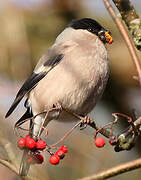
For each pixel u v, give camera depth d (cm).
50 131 1195
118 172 548
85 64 938
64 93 925
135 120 742
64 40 1011
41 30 1408
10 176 997
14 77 1247
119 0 650
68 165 1173
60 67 942
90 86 938
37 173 1005
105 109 1372
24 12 1395
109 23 1391
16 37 1326
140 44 648
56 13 1439
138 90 1359
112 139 695
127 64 1356
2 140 830
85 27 1020
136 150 1249
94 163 1197
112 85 1362
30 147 730
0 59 1288
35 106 959
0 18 1345
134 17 655
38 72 962
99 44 985
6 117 937
